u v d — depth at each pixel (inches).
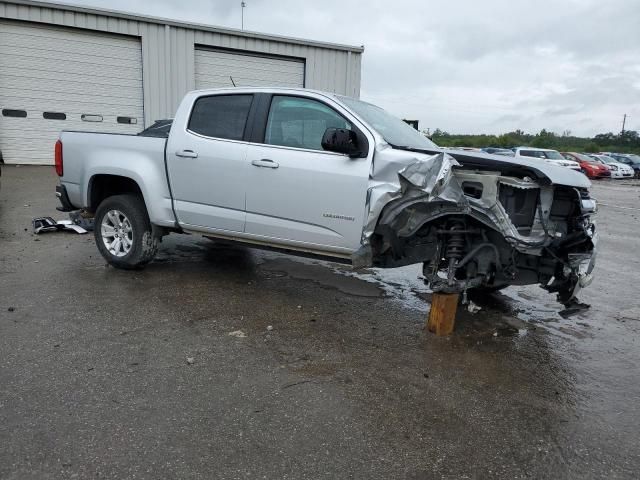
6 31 552.7
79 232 303.3
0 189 439.5
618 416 132.4
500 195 169.0
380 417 125.1
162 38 615.5
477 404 134.3
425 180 161.0
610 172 1312.7
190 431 114.9
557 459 112.7
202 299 201.5
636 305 229.8
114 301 193.6
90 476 98.7
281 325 179.8
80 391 128.8
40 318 173.5
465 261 171.3
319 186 185.3
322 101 191.6
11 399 123.8
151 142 221.0
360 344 167.9
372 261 181.2
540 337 185.0
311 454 109.3
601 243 377.7
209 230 214.4
